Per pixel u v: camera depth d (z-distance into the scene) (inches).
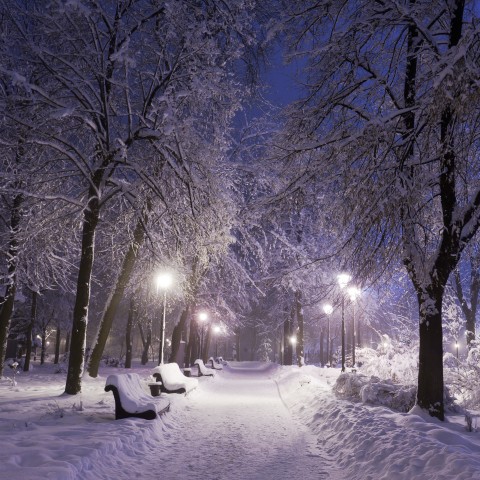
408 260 407.8
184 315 1165.7
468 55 333.4
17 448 255.0
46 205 558.6
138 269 820.0
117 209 706.8
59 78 514.3
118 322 2293.3
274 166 480.4
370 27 419.5
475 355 579.8
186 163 550.3
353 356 897.5
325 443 352.8
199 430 399.9
